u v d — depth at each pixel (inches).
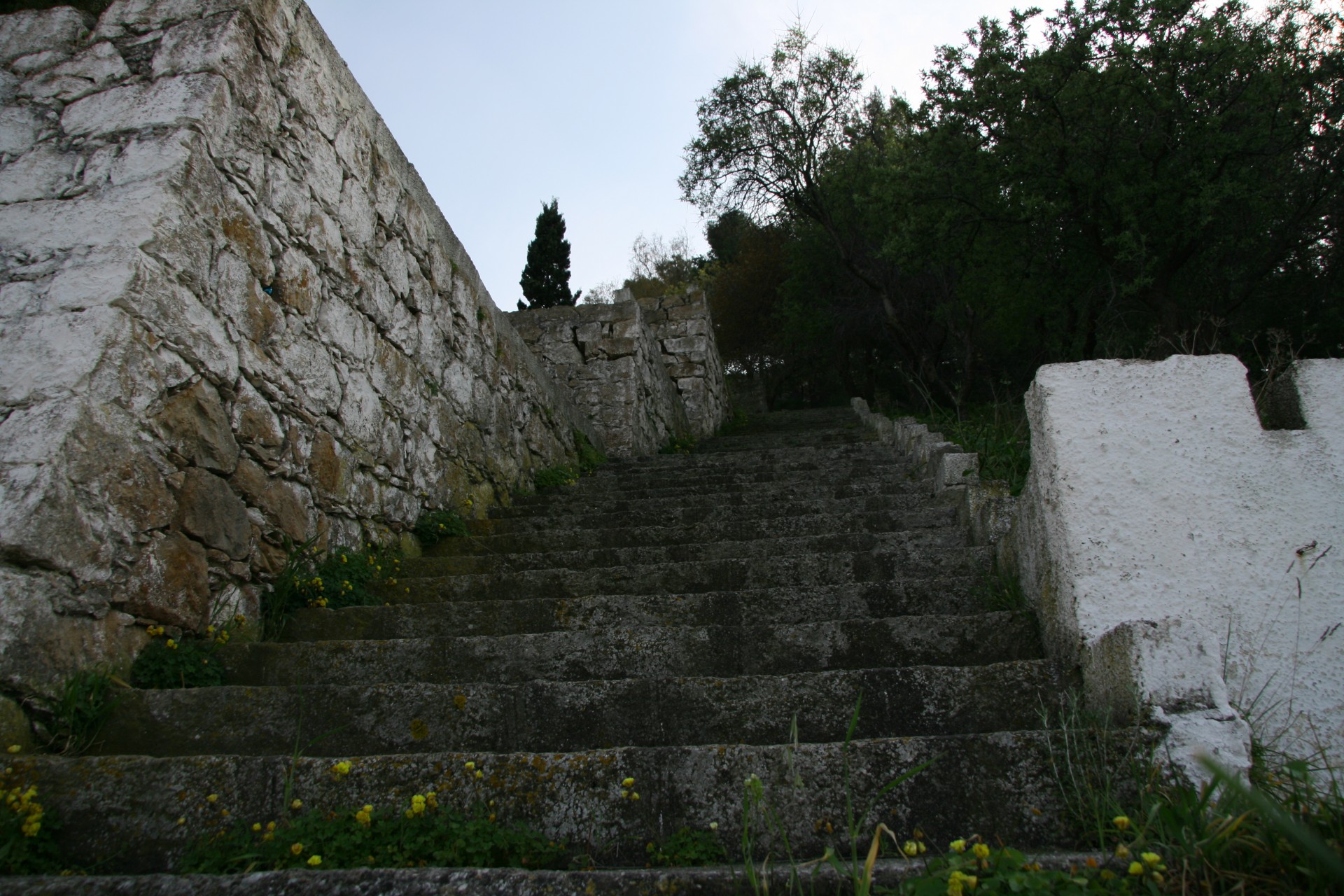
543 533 207.2
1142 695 80.7
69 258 121.3
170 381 125.8
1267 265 394.9
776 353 1001.5
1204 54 350.3
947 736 81.7
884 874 66.9
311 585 152.6
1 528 98.3
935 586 131.6
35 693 96.3
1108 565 96.9
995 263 453.1
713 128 668.7
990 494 162.2
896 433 329.4
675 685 99.3
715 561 155.7
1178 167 373.1
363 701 100.8
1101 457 100.8
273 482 151.2
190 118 136.6
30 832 75.5
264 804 81.3
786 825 78.3
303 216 169.2
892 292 658.8
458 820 78.2
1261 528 95.6
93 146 134.2
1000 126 413.7
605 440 429.1
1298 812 66.7
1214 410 100.0
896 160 516.4
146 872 78.3
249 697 101.9
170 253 128.4
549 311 458.9
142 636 115.6
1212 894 60.9
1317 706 88.9
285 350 158.6
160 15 149.0
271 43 161.0
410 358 217.2
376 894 64.9
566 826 79.7
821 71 649.6
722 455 376.2
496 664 119.1
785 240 933.2
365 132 202.2
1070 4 380.8
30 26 147.7
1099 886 62.5
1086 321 441.1
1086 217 398.3
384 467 196.2
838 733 96.0
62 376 110.9
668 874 67.4
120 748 99.4
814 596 133.8
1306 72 365.1
